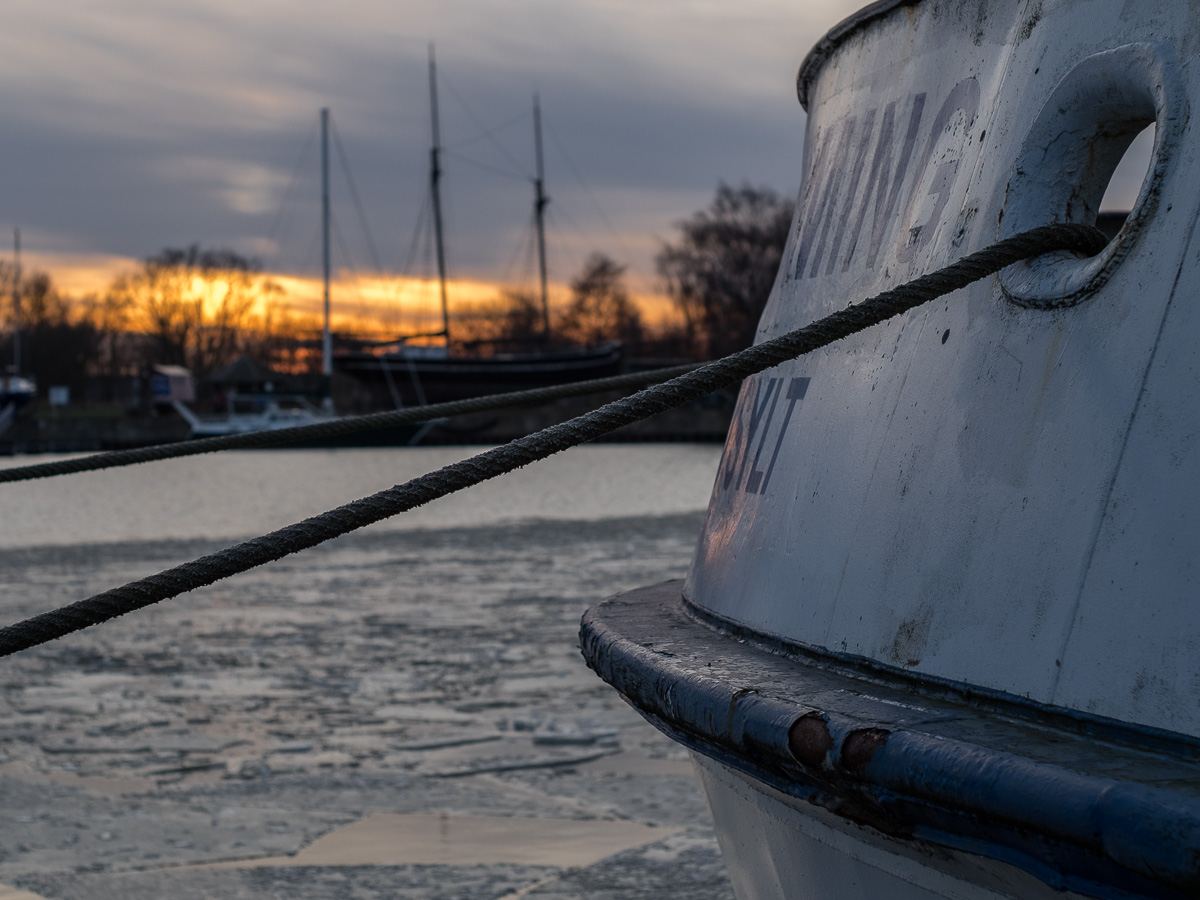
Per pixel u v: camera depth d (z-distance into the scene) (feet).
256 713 28.94
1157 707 4.98
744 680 6.86
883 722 5.68
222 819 20.61
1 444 278.26
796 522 7.77
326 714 28.71
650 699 7.59
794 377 8.55
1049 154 6.43
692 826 19.81
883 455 7.03
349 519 6.55
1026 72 6.79
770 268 282.56
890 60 8.41
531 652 36.60
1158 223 5.52
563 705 29.19
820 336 6.28
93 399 387.55
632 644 8.30
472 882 17.24
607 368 282.56
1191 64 5.55
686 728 7.09
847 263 8.31
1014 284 6.31
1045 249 6.04
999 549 5.92
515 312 318.65
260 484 183.52
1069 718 5.32
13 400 311.68
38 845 19.22
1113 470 5.41
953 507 6.32
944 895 6.15
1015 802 4.81
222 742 26.17
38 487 180.45
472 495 138.21
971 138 7.20
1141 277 5.54
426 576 58.85
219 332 358.02
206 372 355.56
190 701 30.40
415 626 42.37
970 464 6.29
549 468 205.46
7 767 24.26
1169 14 5.78
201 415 298.56
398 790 22.18
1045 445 5.82
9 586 59.57
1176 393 5.24
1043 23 6.77
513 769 23.66
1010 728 5.44
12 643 6.31
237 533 100.42
